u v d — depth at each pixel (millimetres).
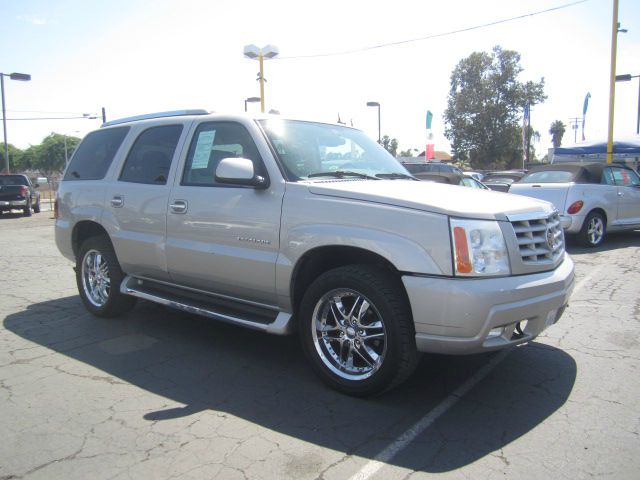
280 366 4215
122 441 3039
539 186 10109
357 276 3463
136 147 5160
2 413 3381
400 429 3174
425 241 3225
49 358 4367
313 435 3104
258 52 18094
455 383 3852
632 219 10641
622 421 3252
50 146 91000
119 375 4020
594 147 20000
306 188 3777
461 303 3115
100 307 5453
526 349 4527
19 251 10562
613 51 17984
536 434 3100
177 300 4660
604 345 4617
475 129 60375
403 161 22719
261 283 3961
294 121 4551
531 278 3383
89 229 5672
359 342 3578
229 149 4312
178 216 4484
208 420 3297
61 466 2783
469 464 2787
